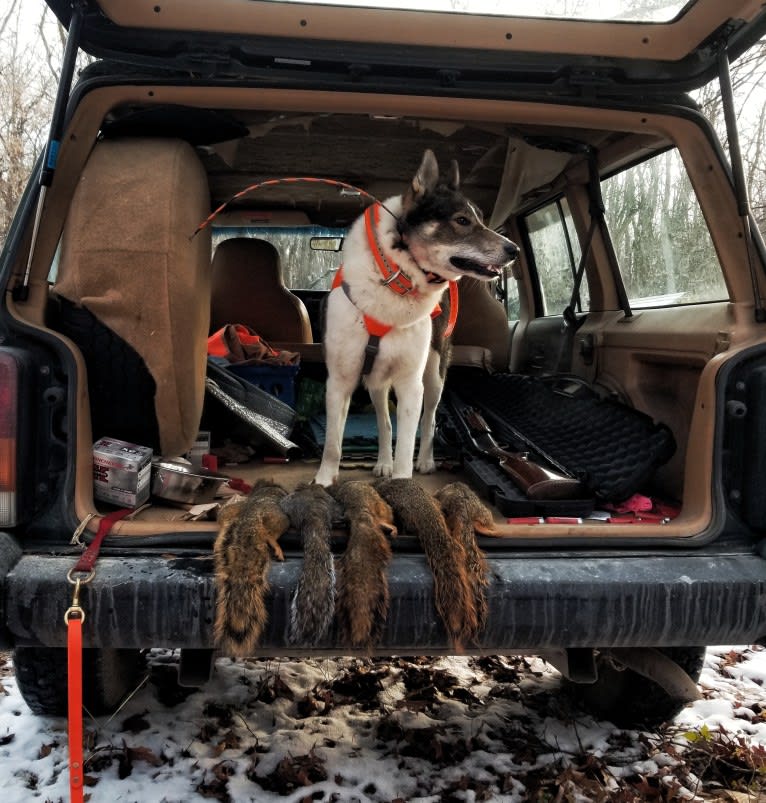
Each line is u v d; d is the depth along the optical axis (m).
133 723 2.51
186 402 2.31
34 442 1.90
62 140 2.10
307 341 5.10
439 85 2.29
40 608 1.73
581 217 3.74
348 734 2.48
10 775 2.22
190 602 1.75
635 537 2.00
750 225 2.26
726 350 2.24
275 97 2.22
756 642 1.92
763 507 2.00
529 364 4.69
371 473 3.34
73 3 2.04
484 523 2.01
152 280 2.12
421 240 2.80
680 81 2.38
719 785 2.25
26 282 2.01
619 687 2.55
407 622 1.79
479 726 2.55
